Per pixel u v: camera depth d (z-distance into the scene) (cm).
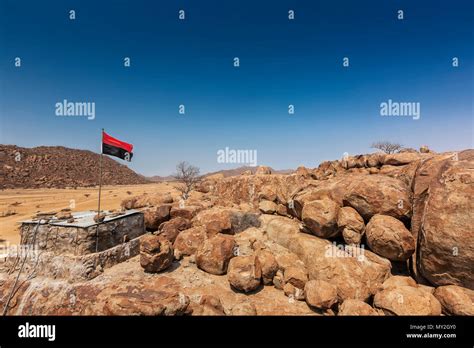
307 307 970
